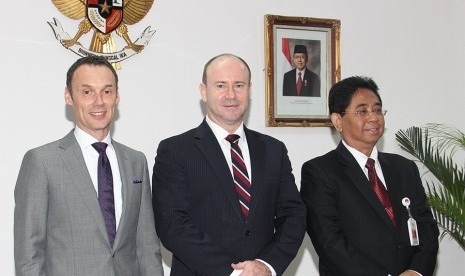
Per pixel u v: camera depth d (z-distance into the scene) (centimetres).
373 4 450
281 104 415
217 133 298
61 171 258
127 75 378
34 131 358
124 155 282
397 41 457
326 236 291
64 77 364
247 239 283
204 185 286
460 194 411
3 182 351
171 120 389
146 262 279
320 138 433
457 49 475
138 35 380
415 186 316
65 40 361
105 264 256
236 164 293
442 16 471
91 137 273
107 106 270
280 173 302
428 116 466
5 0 353
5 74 352
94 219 258
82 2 364
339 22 432
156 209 289
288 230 288
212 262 271
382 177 311
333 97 316
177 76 391
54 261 253
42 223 251
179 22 392
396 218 300
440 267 467
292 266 420
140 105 381
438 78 470
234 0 407
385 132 453
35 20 358
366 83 312
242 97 291
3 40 352
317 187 300
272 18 411
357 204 296
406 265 297
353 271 283
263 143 307
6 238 352
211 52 400
